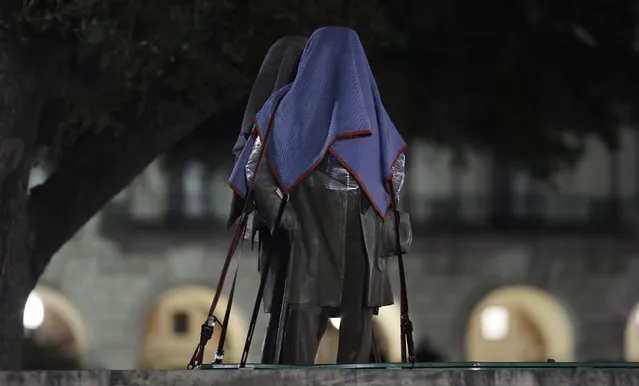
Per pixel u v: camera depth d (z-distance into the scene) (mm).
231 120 23062
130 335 54344
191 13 14453
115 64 14484
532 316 57812
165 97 15484
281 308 8625
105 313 54344
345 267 8523
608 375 6824
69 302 54125
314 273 8383
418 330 55531
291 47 9375
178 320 55281
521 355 57344
